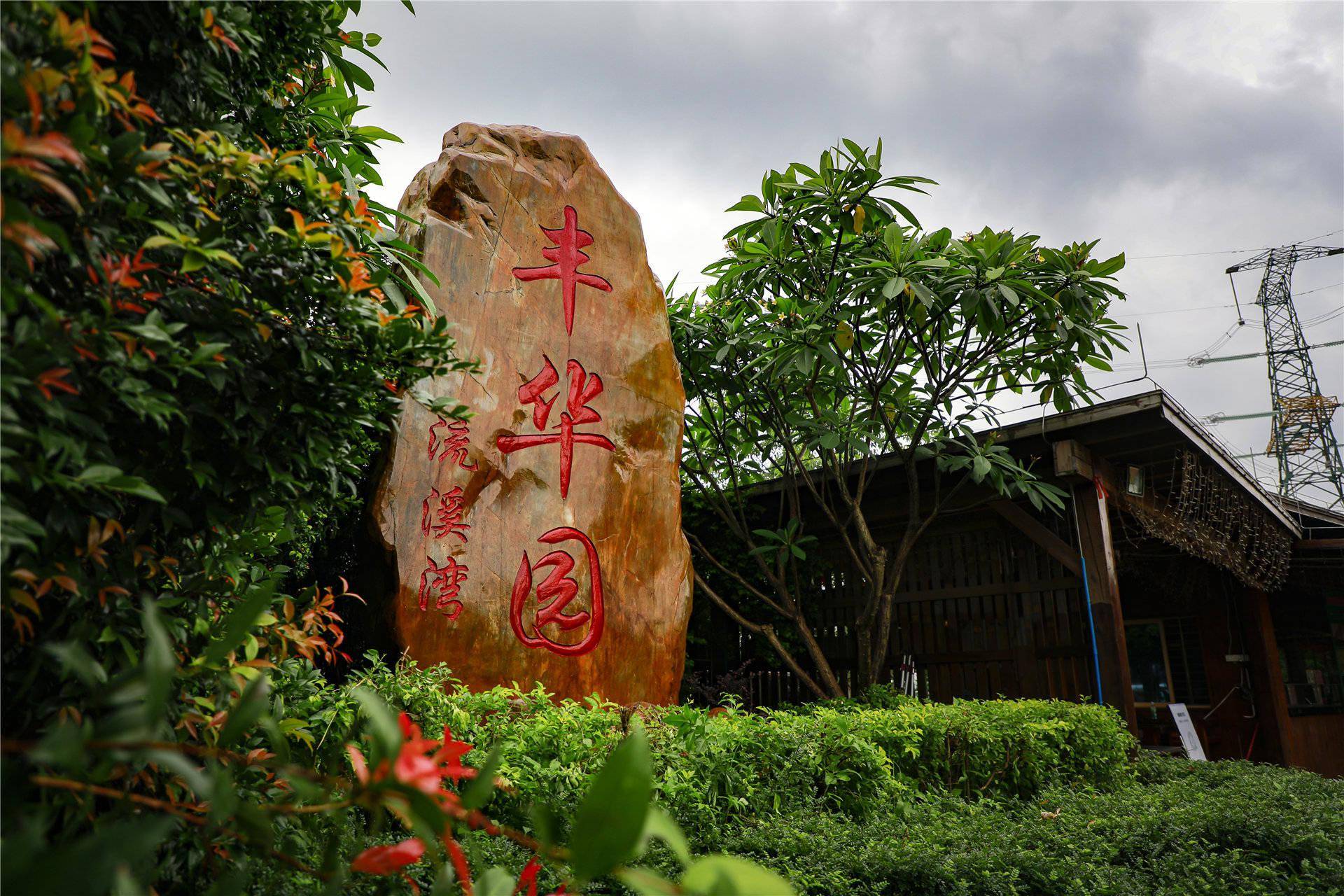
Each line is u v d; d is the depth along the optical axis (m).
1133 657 10.05
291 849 1.48
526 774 2.99
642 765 0.59
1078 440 6.21
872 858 2.93
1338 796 4.68
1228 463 6.81
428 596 4.32
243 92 1.75
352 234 1.60
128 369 1.16
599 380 5.17
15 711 1.16
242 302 1.35
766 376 6.71
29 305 1.07
